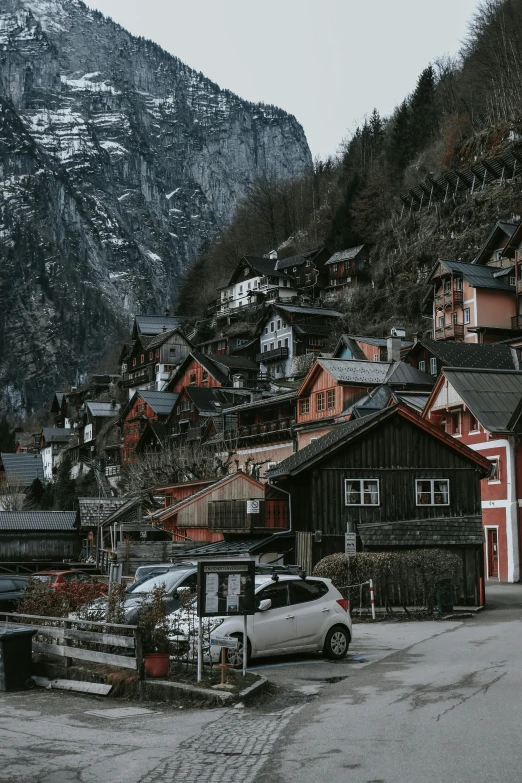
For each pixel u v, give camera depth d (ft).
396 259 401.70
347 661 68.85
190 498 164.35
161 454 255.29
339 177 600.80
